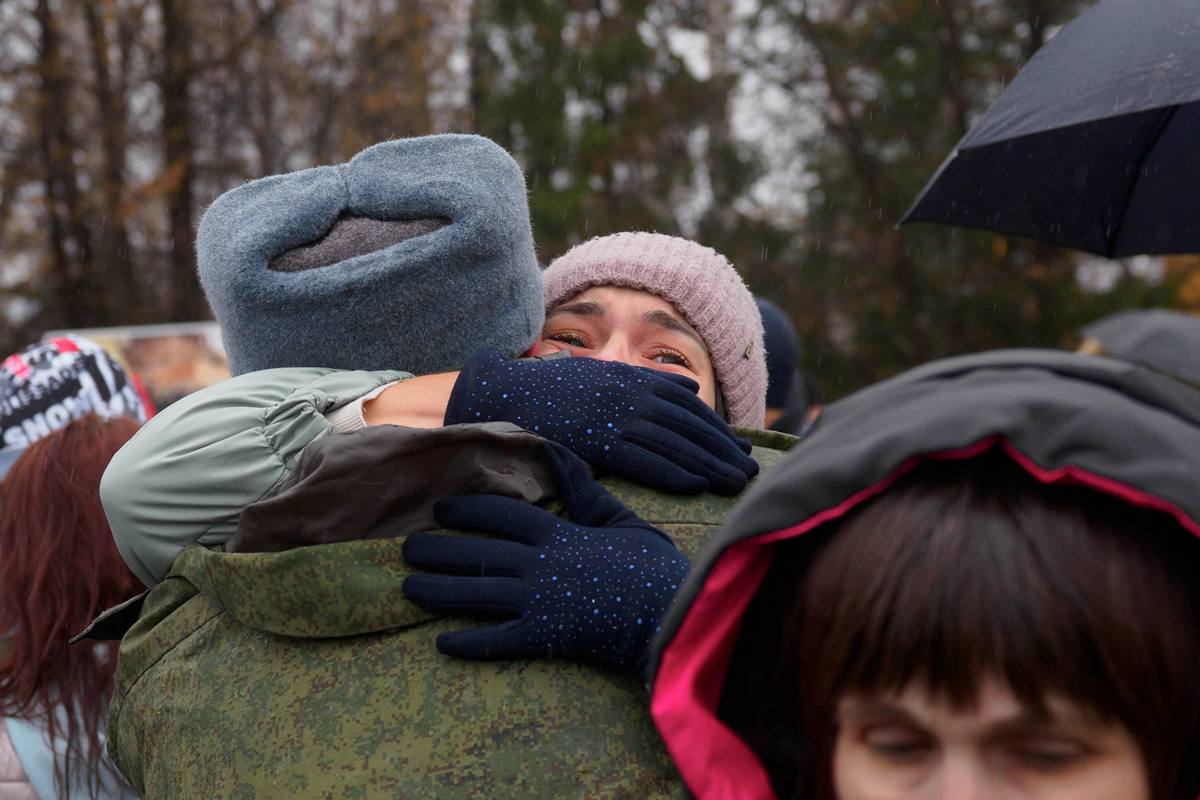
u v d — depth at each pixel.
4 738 2.04
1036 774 0.83
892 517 0.86
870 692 0.86
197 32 13.80
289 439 1.46
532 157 9.61
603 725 1.25
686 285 1.94
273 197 1.62
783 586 1.01
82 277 13.38
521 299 1.64
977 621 0.81
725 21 10.95
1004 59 9.16
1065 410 0.82
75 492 2.15
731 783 1.01
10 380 3.30
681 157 10.05
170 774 1.36
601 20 10.34
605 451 1.40
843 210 9.38
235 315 1.58
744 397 2.04
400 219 1.59
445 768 1.23
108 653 2.10
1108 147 2.54
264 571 1.31
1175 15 2.16
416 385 1.51
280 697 1.31
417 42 13.57
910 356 8.98
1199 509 0.78
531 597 1.26
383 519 1.34
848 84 9.65
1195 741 0.86
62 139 13.21
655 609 1.25
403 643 1.30
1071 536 0.83
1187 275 8.34
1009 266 8.87
